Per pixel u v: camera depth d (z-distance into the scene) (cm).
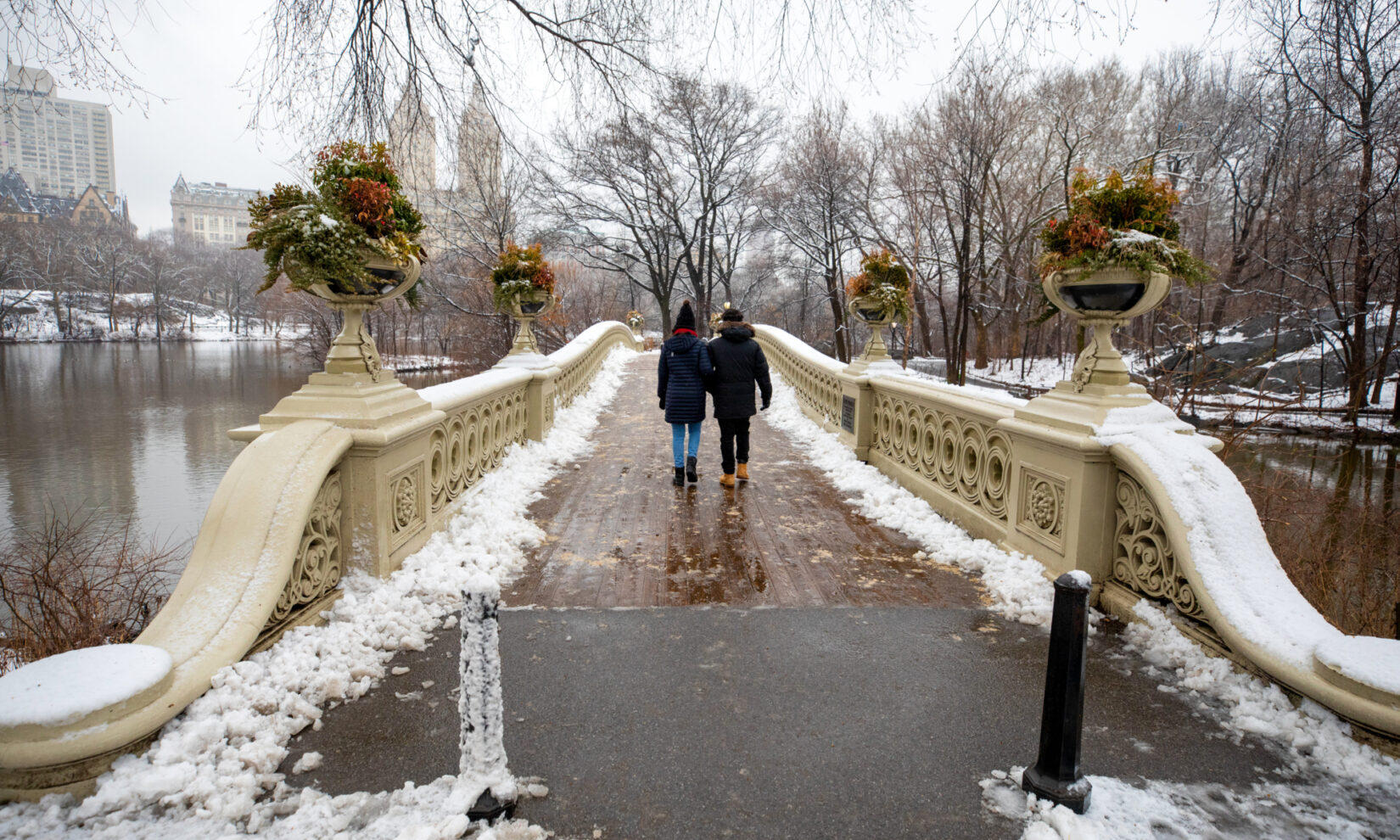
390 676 288
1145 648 320
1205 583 294
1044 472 399
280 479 301
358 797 209
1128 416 363
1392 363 2172
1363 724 233
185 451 2172
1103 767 234
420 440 409
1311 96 1015
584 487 646
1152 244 356
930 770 234
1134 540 348
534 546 475
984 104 1952
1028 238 2350
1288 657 257
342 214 348
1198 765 235
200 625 255
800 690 286
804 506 589
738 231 3875
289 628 296
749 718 264
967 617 363
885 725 261
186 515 1500
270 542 285
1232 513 307
